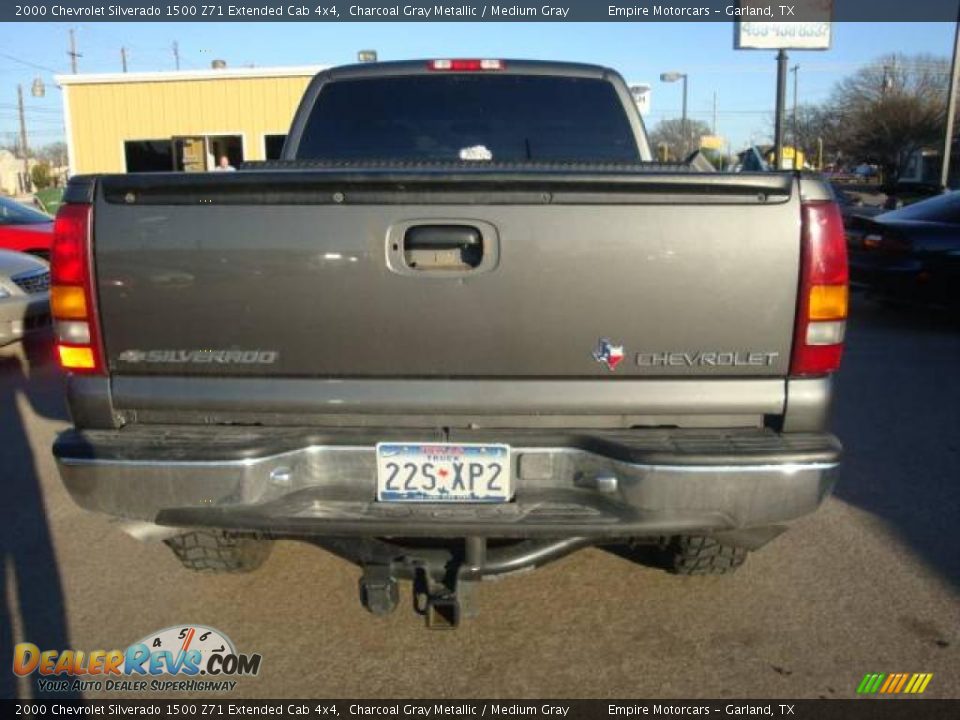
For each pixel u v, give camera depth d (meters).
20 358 8.46
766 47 28.20
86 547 4.02
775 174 2.62
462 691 2.91
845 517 4.30
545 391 2.69
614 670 3.03
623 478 2.63
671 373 2.69
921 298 9.30
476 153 4.36
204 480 2.66
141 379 2.78
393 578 2.89
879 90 44.69
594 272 2.63
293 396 2.73
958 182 41.38
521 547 2.91
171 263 2.70
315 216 2.65
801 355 2.67
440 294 2.65
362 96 4.39
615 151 4.36
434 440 2.70
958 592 3.55
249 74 24.11
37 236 10.88
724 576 3.69
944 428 5.77
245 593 3.57
